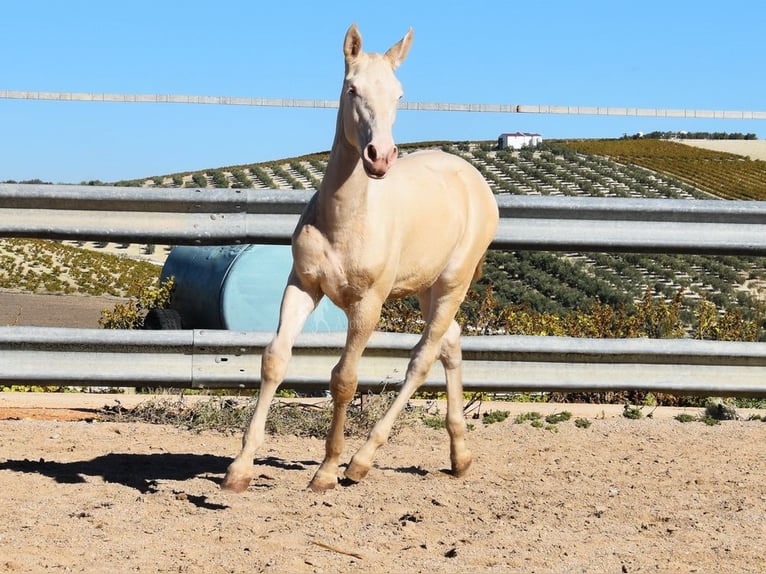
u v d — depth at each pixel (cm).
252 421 550
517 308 1238
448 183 646
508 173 8012
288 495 559
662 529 506
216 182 7962
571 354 775
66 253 4359
